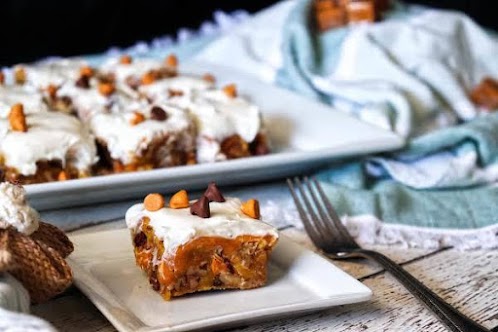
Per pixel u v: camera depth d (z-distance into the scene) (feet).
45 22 5.70
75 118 2.69
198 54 3.80
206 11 5.88
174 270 1.91
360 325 1.90
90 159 2.58
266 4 5.90
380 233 2.35
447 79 3.27
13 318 1.63
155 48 4.10
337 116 2.98
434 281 2.11
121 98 2.94
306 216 2.33
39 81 3.04
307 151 2.62
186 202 2.02
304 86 3.32
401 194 2.53
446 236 2.33
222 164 2.50
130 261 2.06
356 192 2.48
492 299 2.04
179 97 2.90
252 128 2.80
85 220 2.37
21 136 2.49
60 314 1.89
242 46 3.67
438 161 2.78
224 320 1.78
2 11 5.62
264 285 1.98
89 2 5.69
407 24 3.46
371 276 2.11
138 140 2.62
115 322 1.77
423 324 1.91
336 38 3.45
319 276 1.99
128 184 2.40
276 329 1.87
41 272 1.79
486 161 2.78
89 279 1.95
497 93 3.32
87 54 5.79
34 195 2.31
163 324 1.83
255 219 2.01
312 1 3.62
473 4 5.54
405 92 3.18
